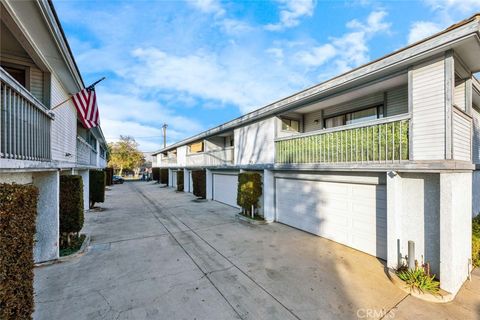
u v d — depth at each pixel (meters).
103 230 8.44
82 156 10.95
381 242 5.85
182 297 4.07
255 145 10.65
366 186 6.25
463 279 4.62
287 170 8.89
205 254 6.09
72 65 6.14
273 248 6.54
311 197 8.01
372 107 7.34
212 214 11.34
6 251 2.33
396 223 5.02
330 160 6.90
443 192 4.28
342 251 6.31
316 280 4.71
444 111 4.43
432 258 4.69
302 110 9.22
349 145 6.35
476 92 6.43
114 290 4.28
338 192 7.05
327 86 6.77
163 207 13.38
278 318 3.54
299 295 4.16
